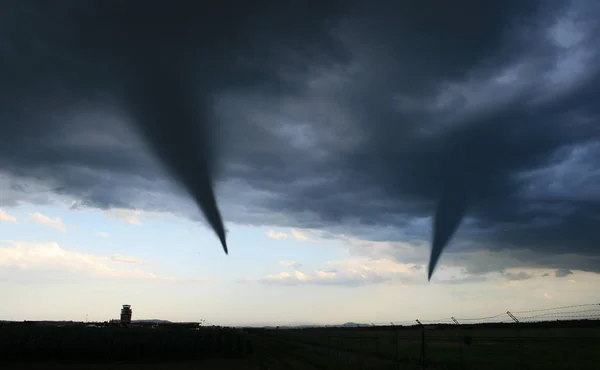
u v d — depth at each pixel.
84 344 45.09
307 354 48.03
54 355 44.25
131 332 53.97
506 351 41.25
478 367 29.22
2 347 42.81
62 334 47.31
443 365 31.70
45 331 48.00
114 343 46.16
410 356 39.59
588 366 28.42
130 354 46.31
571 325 78.06
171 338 50.25
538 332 60.31
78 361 43.81
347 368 31.47
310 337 98.75
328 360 38.41
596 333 54.53
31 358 43.47
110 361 44.38
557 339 23.84
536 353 37.25
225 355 49.84
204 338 51.34
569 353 36.03
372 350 50.81
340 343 70.38
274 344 73.38
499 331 70.75
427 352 44.38
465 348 47.56
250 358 47.91
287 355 49.47
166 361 45.56
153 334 53.09
